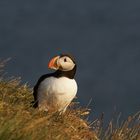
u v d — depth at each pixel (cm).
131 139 1093
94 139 1155
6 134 921
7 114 1045
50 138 1017
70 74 1162
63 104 1172
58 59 1157
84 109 1248
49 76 1168
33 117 1096
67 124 1154
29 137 938
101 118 1120
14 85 1238
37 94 1173
